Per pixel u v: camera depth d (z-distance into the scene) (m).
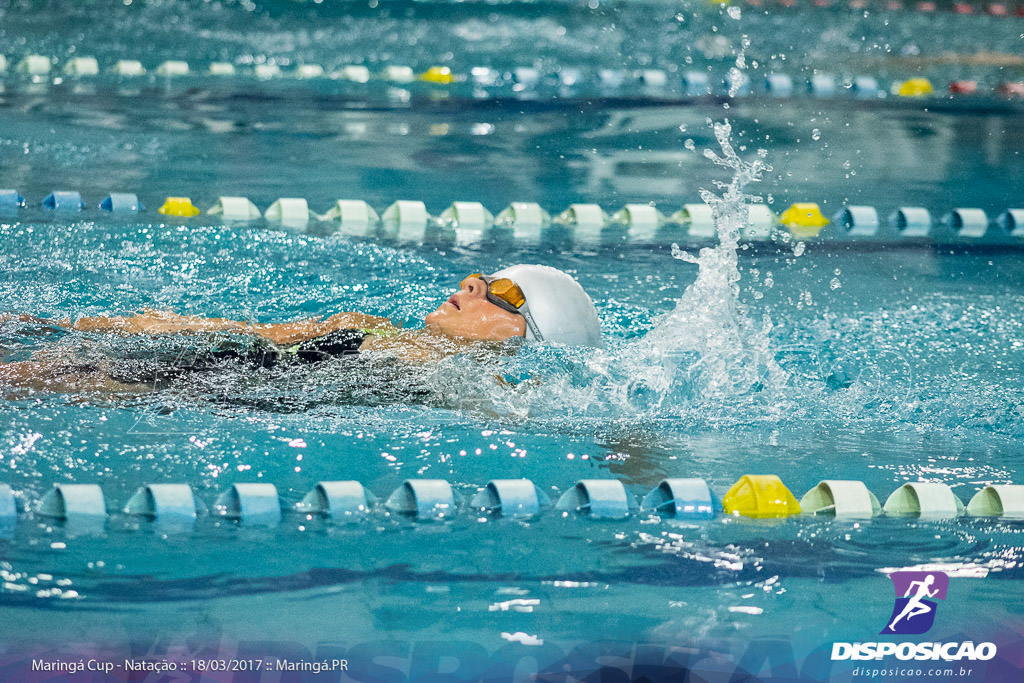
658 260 14.85
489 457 8.32
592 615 6.06
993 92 28.55
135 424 8.44
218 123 22.14
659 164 20.52
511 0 41.19
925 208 18.30
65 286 11.81
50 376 9.03
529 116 24.28
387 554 6.70
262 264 13.32
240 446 8.17
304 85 26.78
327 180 18.25
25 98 23.14
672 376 10.09
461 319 10.00
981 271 14.91
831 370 10.75
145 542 6.66
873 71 30.52
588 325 10.26
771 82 28.14
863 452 8.84
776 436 9.13
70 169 17.75
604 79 28.39
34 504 7.08
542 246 15.34
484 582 6.38
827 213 17.88
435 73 28.25
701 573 6.62
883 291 13.76
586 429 9.02
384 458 8.16
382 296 12.27
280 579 6.29
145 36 31.08
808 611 6.18
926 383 10.52
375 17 36.69
